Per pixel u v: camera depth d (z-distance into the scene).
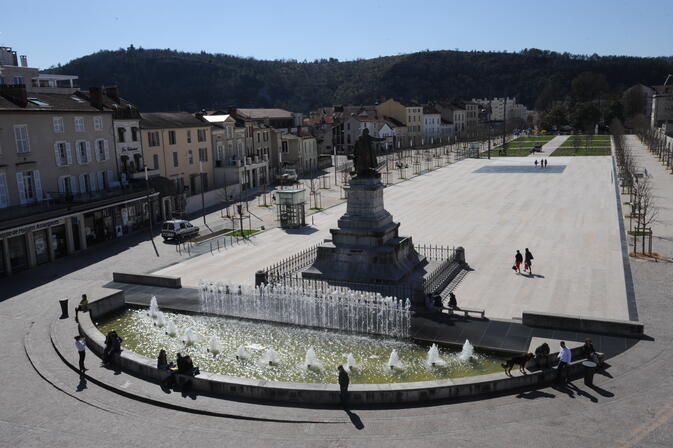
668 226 53.00
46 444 18.94
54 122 52.16
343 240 38.53
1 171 46.16
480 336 27.56
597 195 71.88
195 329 30.16
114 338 25.38
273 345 27.67
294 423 19.86
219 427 19.77
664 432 18.39
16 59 95.19
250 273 41.56
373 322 29.89
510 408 20.48
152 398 21.84
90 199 53.16
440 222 58.44
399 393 21.08
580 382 22.44
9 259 43.16
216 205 76.81
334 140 159.12
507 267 40.81
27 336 29.48
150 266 44.88
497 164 117.75
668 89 190.25
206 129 82.50
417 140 179.88
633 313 30.41
